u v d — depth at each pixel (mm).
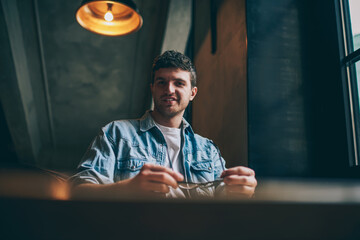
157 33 5176
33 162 7641
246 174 947
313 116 1991
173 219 341
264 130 1962
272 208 349
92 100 6926
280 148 1939
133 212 342
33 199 340
